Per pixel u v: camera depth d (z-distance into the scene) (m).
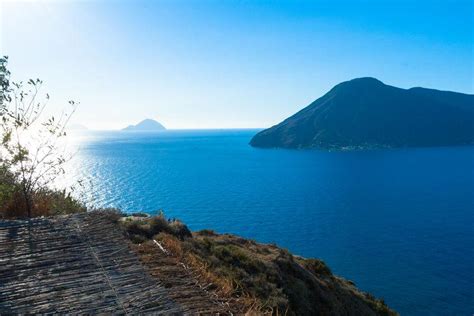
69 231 10.09
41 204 14.14
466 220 115.69
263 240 94.12
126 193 139.75
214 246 14.21
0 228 10.01
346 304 19.42
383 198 148.50
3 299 6.41
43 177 15.33
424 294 65.69
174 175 196.00
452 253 86.94
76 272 7.64
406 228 107.19
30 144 14.19
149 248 9.52
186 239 13.16
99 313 6.07
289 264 17.28
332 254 85.31
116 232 10.42
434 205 136.00
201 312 6.44
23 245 8.92
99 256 8.54
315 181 187.25
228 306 7.01
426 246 91.88
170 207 123.62
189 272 8.28
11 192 13.59
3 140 13.46
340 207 132.12
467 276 73.62
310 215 120.12
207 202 133.38
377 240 96.06
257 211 123.31
